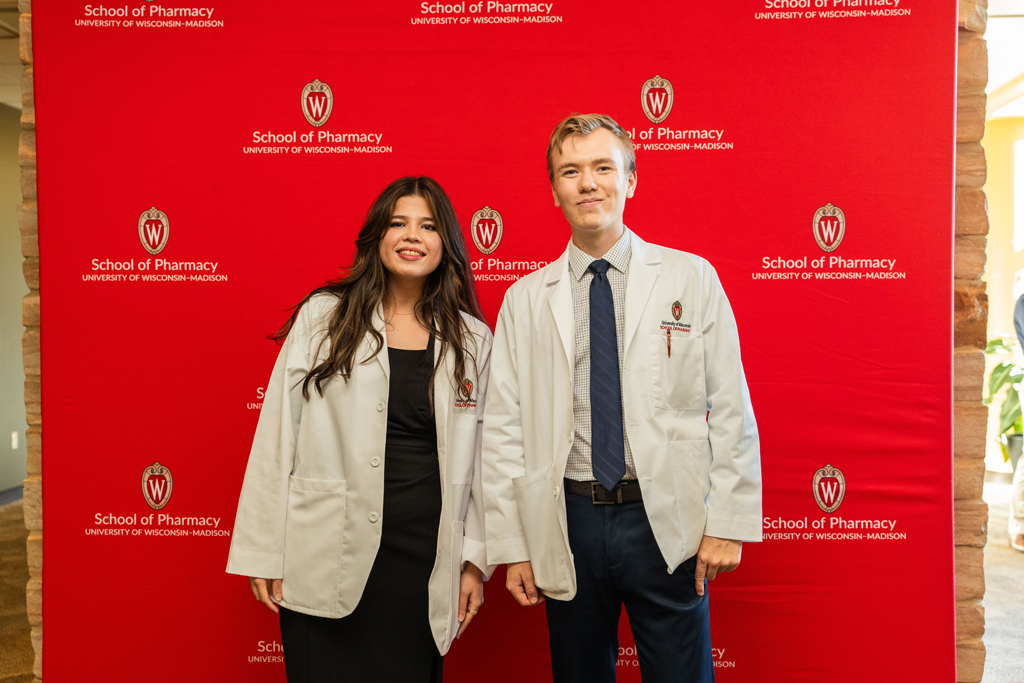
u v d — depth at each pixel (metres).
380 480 1.35
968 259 1.96
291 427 1.39
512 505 1.40
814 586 1.92
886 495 1.90
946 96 1.88
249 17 1.93
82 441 1.95
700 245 1.92
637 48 1.91
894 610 1.90
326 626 1.36
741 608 1.93
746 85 1.91
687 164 1.92
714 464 1.35
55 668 1.96
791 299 1.92
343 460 1.36
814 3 1.89
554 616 1.41
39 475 2.01
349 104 1.94
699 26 1.91
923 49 1.88
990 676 2.24
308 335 1.43
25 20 1.96
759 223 1.91
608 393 1.36
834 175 1.90
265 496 1.37
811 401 1.92
